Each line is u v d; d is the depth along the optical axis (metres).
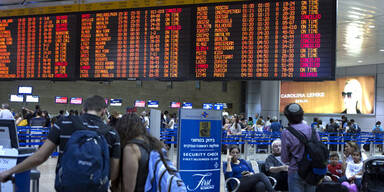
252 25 9.87
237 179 6.39
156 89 31.75
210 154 6.06
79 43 11.22
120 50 10.88
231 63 9.99
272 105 28.36
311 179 4.38
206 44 10.20
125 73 10.81
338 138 15.88
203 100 35.34
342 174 8.12
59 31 11.41
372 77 28.20
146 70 10.64
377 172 6.22
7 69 11.84
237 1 9.99
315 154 4.30
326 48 9.34
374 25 16.67
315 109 31.47
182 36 10.39
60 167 3.31
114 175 3.53
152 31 10.63
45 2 11.59
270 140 15.91
